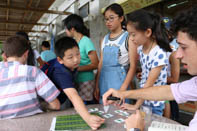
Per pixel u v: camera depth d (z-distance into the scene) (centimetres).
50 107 125
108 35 182
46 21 998
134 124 85
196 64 61
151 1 285
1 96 108
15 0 523
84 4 570
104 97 114
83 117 102
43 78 117
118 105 130
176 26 63
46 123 102
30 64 146
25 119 108
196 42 58
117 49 167
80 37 185
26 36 242
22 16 726
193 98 84
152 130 82
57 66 130
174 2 306
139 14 121
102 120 97
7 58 120
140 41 126
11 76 109
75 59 127
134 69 154
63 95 139
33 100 114
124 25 173
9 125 100
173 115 168
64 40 128
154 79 126
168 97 95
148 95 102
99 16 452
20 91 109
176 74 151
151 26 120
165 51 124
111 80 171
